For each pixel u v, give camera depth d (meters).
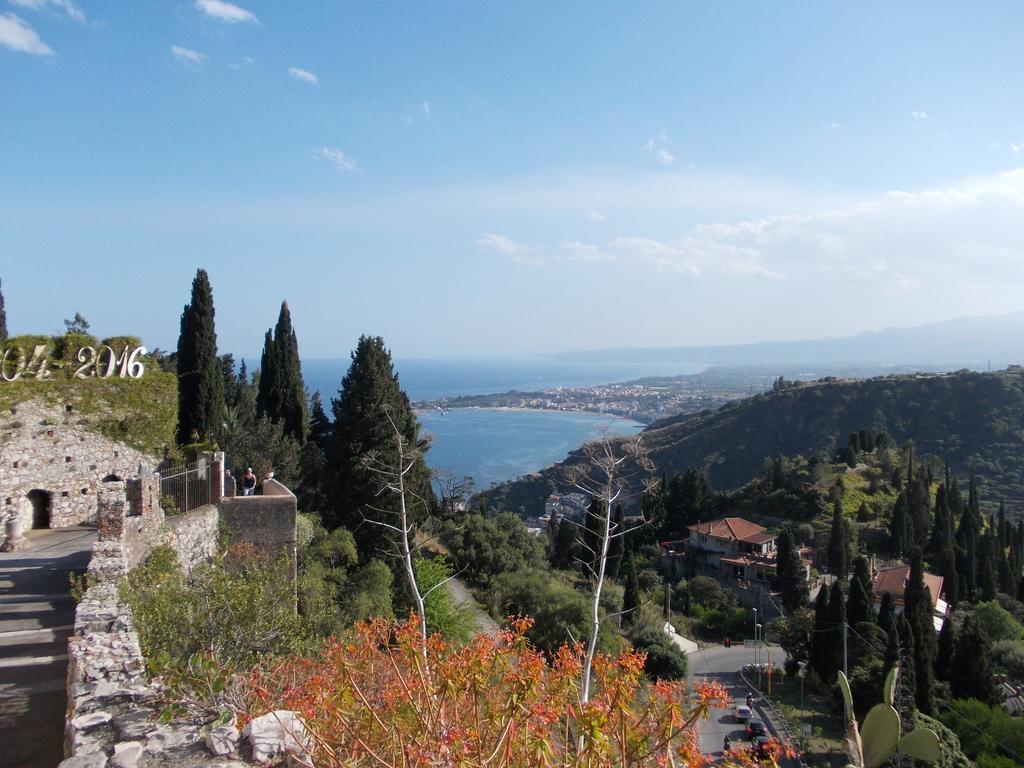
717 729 36.12
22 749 9.62
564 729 7.54
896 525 67.12
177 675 9.11
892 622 35.16
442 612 29.17
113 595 13.36
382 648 12.36
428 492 35.91
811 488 78.88
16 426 22.33
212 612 12.95
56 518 23.33
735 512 80.31
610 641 32.06
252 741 7.61
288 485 36.62
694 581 61.97
